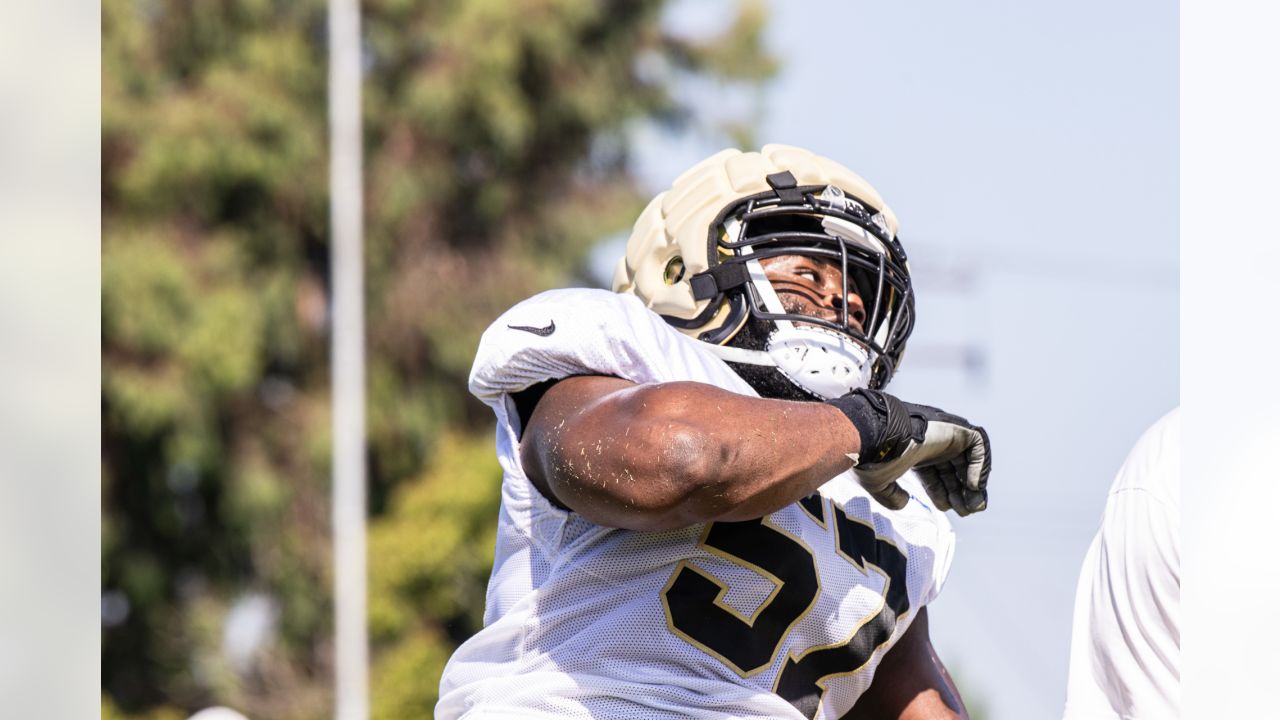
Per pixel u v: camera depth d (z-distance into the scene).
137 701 44.94
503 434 5.46
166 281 44.06
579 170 49.47
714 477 4.70
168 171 45.31
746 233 5.85
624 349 5.21
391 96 47.56
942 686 6.39
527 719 5.25
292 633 44.66
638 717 5.20
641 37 50.00
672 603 5.32
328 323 46.62
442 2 47.72
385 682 36.38
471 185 48.00
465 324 46.22
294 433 45.44
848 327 5.73
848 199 5.96
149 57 46.53
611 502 4.78
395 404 45.09
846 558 5.62
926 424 5.19
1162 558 5.79
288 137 46.12
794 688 5.52
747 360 5.71
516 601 5.47
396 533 37.66
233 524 44.66
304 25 47.62
